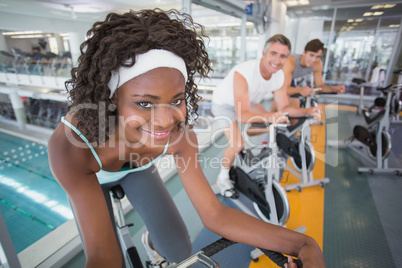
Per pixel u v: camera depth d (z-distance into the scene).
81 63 0.43
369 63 5.98
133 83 0.39
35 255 1.29
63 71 3.71
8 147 3.83
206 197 0.61
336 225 1.65
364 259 1.38
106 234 0.53
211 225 0.58
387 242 1.50
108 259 0.51
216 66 5.31
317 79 3.24
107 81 0.40
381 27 5.56
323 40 6.07
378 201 1.91
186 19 0.51
